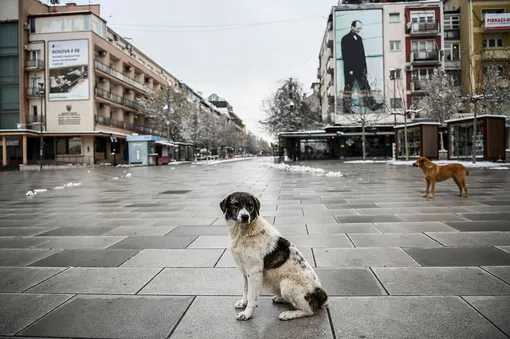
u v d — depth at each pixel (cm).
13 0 4088
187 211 786
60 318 271
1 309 289
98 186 1480
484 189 1038
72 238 539
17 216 760
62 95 4147
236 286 331
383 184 1266
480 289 307
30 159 4203
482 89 2517
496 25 4000
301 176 1783
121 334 246
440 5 4112
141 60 6131
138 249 467
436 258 397
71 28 4178
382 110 4072
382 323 253
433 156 2762
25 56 4150
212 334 244
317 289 267
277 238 274
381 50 4162
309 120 4909
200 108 7412
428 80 3753
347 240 489
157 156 4394
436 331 240
